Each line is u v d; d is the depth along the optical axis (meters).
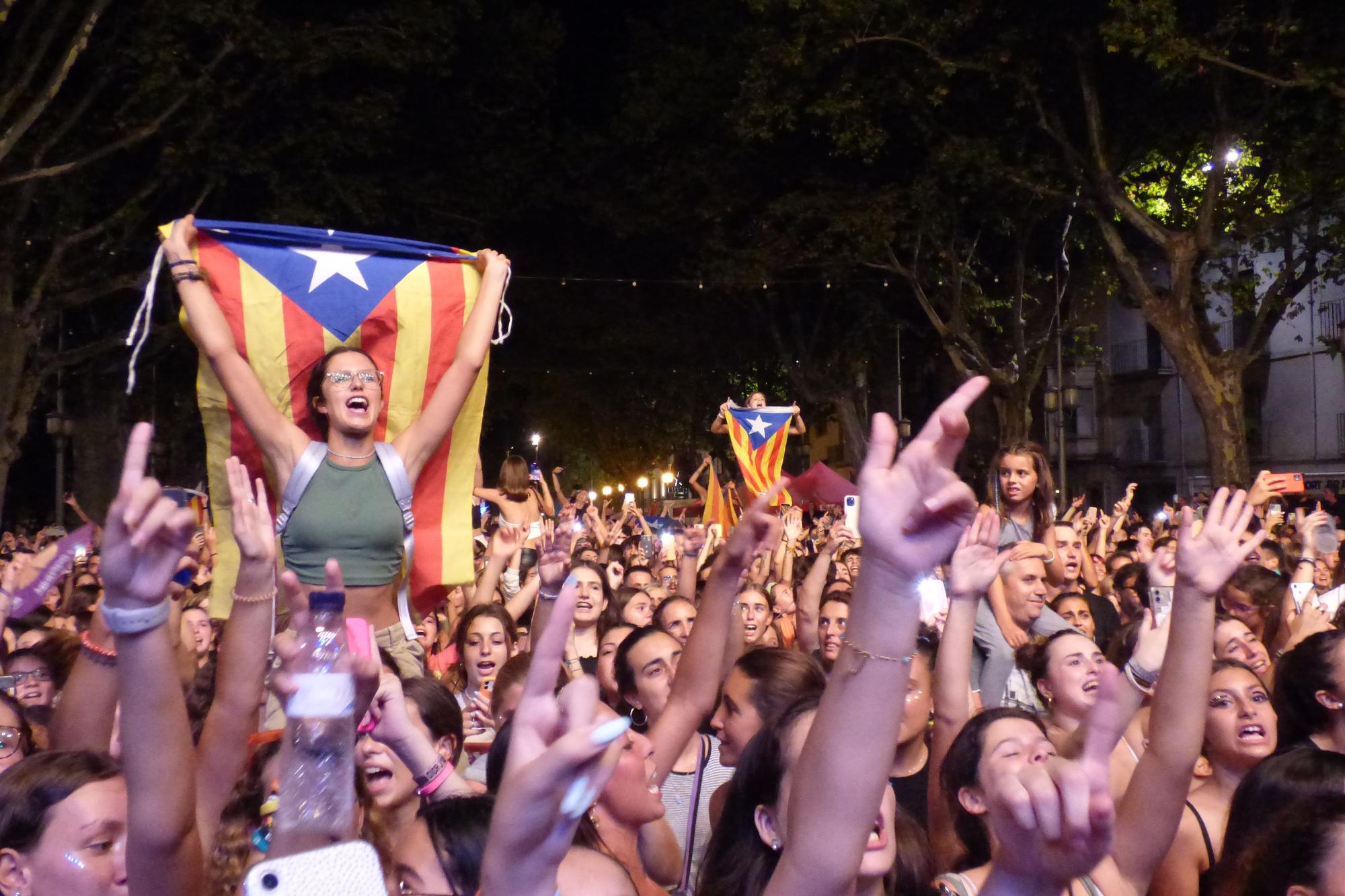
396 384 5.10
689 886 4.53
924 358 39.84
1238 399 21.69
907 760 4.88
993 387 28.11
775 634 8.12
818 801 2.10
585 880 2.69
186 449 28.64
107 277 23.33
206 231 4.91
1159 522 12.26
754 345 33.53
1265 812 3.32
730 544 4.02
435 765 3.31
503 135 28.50
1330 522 7.94
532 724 1.95
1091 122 21.64
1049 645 4.86
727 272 27.27
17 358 21.41
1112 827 2.13
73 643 5.33
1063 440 28.84
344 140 23.89
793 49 22.38
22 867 2.87
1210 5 20.17
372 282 5.07
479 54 27.20
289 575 2.27
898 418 33.09
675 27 29.89
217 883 2.81
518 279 32.16
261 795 2.93
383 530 4.68
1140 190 25.77
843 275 27.59
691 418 36.16
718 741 4.80
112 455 27.41
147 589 2.24
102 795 2.89
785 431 13.36
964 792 3.45
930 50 21.88
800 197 26.36
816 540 13.90
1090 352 33.12
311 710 2.12
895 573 2.03
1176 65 18.88
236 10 21.33
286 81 22.25
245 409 4.61
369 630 2.45
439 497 5.11
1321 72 18.58
